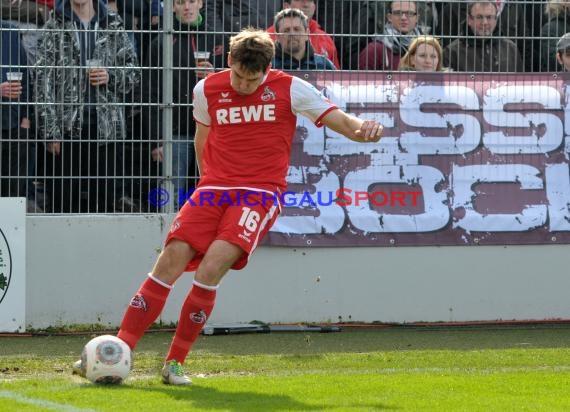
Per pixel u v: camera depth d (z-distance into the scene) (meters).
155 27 25.95
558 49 26.86
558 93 26.88
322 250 26.06
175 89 25.70
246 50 16.77
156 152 25.73
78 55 25.28
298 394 16.33
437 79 26.53
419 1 26.44
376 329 25.78
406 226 26.28
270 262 25.88
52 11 25.36
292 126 17.86
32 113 25.23
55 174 25.47
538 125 26.81
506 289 26.66
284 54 26.12
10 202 24.39
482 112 26.66
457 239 26.45
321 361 20.72
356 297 26.19
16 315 24.48
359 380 17.98
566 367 20.08
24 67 25.05
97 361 17.09
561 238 26.78
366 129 17.23
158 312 17.59
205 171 17.88
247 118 17.47
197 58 25.70
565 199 26.83
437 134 26.53
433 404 15.38
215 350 22.34
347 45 26.48
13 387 16.86
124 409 14.60
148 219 25.50
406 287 26.33
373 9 26.44
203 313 17.33
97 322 25.42
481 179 26.62
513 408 15.05
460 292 26.50
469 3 26.56
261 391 16.62
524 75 26.81
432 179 26.50
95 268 25.38
